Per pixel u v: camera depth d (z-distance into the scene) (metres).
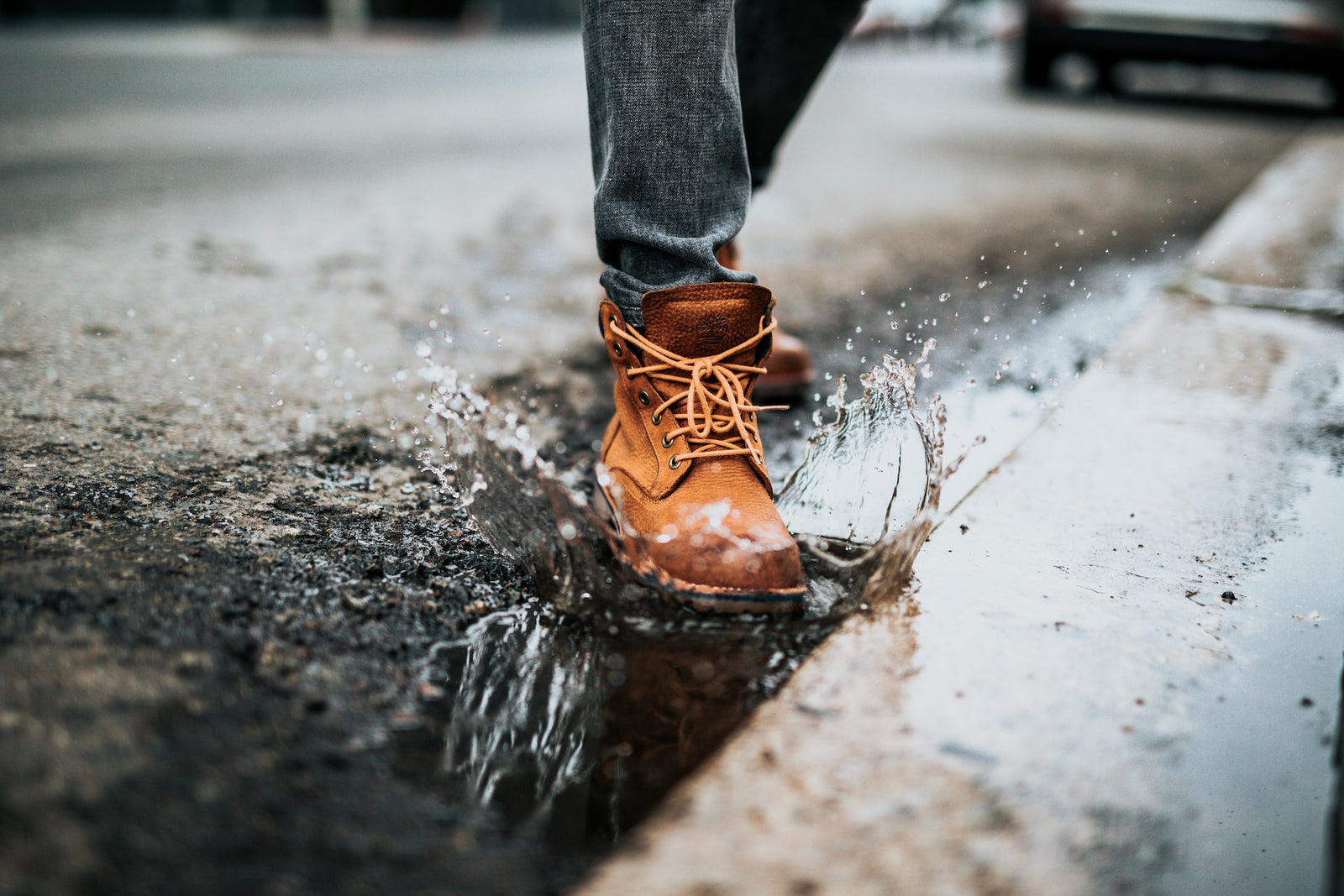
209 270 2.52
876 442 1.42
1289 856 0.79
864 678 0.99
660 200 1.27
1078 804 0.83
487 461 1.33
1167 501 1.43
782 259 3.01
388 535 1.24
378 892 0.70
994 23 24.47
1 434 1.43
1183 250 3.20
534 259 2.92
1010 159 5.30
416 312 2.32
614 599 1.13
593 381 1.95
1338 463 1.57
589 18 1.25
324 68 10.23
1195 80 12.25
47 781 0.76
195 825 0.74
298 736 0.85
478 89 8.55
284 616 1.03
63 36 13.12
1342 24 7.59
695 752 0.88
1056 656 1.04
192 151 4.50
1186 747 0.91
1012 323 2.42
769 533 1.14
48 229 2.84
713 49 1.24
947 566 1.23
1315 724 0.95
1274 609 1.15
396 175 4.25
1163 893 0.75
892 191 4.27
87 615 0.98
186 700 0.87
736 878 0.74
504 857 0.75
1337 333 2.25
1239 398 1.85
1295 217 3.57
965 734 0.91
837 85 10.83
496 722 0.90
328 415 1.65
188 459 1.42
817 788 0.83
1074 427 1.71
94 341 1.91
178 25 16.92
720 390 1.24
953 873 0.75
